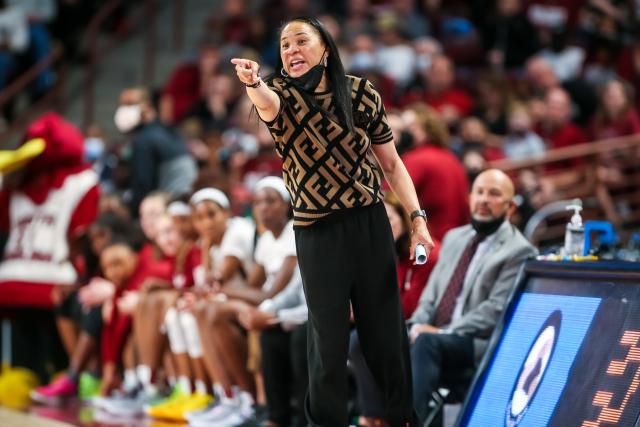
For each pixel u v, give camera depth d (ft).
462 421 35.99
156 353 50.72
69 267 58.39
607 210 64.54
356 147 30.40
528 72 81.41
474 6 95.96
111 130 98.99
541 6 93.30
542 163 64.39
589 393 32.42
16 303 57.72
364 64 86.12
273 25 96.84
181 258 51.83
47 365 59.26
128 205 66.90
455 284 40.83
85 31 104.42
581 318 34.22
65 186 58.18
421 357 37.88
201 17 106.93
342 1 98.07
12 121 95.66
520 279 37.29
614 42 86.28
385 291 31.42
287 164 30.78
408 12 94.27
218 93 85.35
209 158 74.23
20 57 95.40
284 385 43.14
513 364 35.68
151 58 100.01
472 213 40.98
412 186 31.81
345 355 31.37
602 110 72.33
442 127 54.54
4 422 48.62
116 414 50.85
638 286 33.01
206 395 48.52
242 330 46.03
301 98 29.86
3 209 58.90
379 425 39.06
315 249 30.83
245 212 60.85
